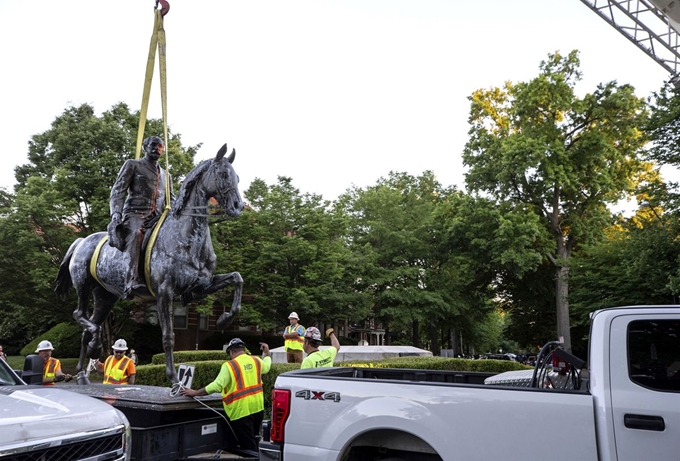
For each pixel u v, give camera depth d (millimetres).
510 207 33719
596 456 3805
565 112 33250
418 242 39344
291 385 4703
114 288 8664
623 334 4047
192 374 6785
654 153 21547
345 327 51438
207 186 7863
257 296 33281
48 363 9930
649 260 21625
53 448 3811
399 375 6246
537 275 36750
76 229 30281
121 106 30547
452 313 40062
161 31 8812
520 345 41469
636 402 3811
